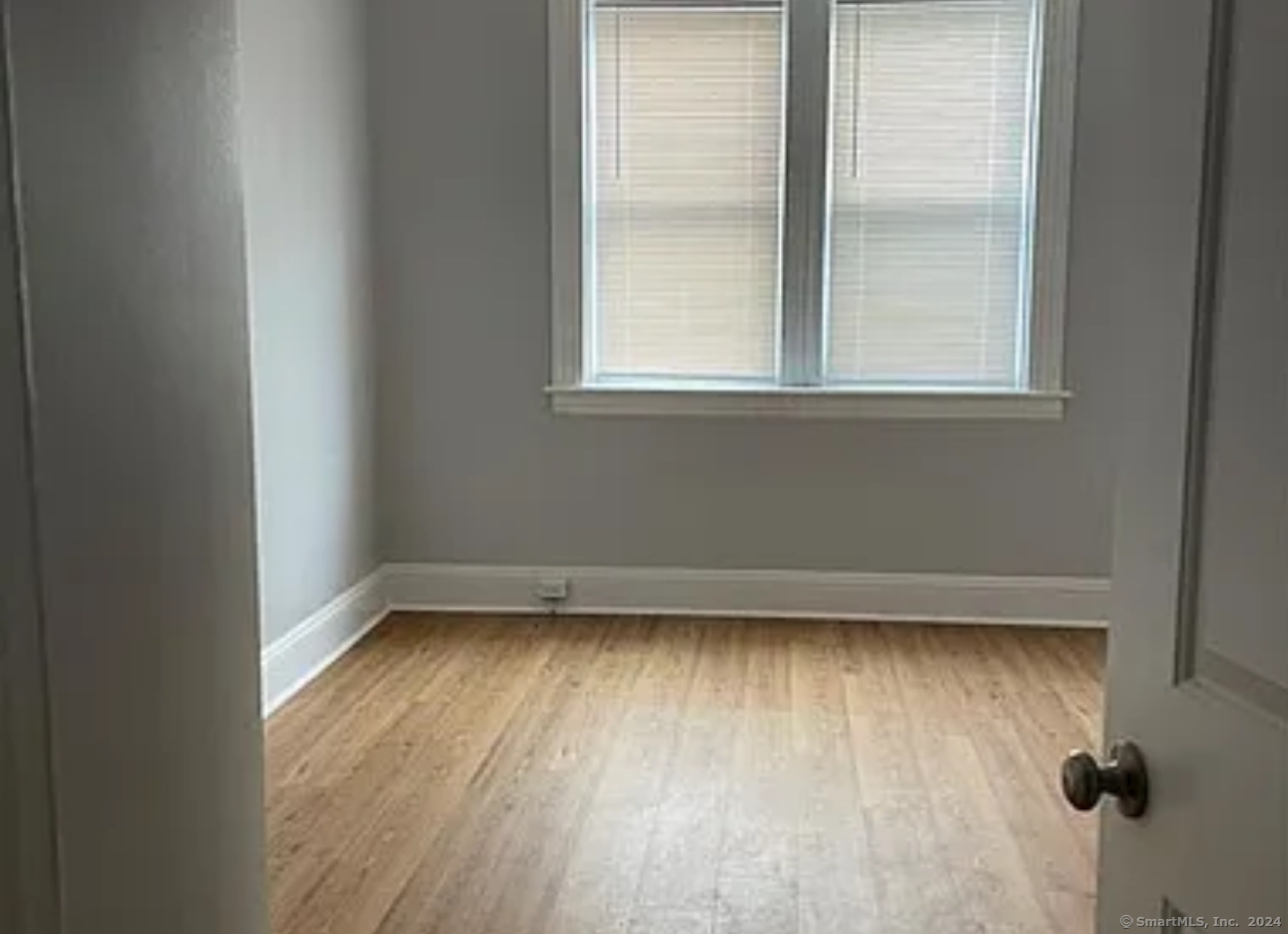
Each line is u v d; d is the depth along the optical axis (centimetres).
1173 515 99
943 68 482
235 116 121
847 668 448
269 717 396
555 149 493
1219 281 92
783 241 494
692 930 269
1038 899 282
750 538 509
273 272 401
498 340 506
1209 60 93
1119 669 111
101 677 93
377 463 509
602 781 348
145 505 101
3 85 79
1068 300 486
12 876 81
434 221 502
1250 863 88
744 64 487
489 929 269
